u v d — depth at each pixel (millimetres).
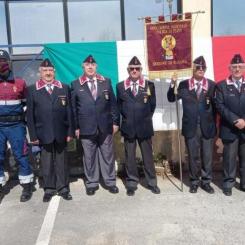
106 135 5215
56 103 4945
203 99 5102
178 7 6391
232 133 5070
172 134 6043
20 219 4574
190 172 5227
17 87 4984
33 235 4180
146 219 4457
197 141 5148
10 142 5062
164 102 5836
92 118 5086
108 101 5156
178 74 5328
